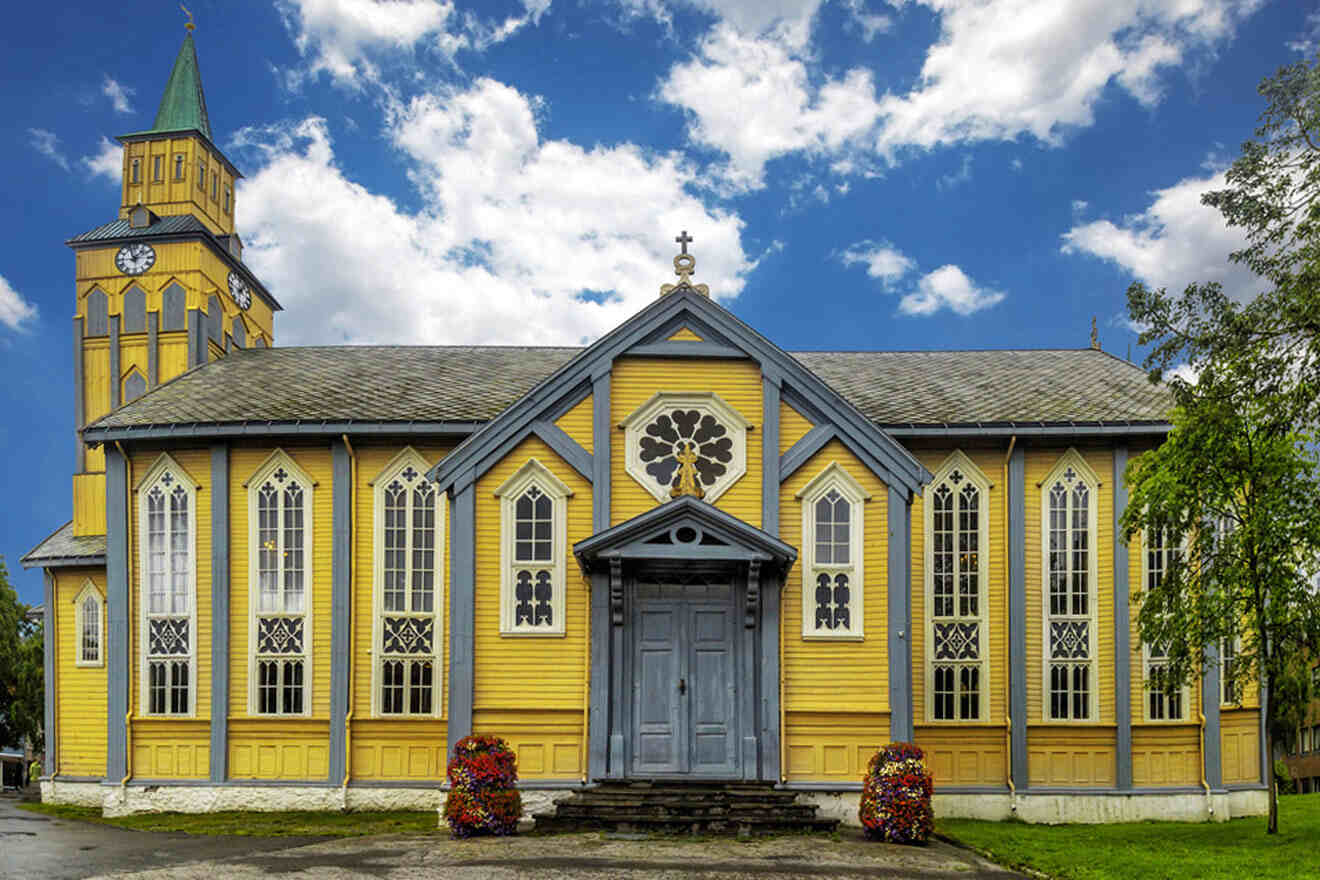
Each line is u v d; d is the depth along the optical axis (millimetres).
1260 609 15844
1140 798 19891
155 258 26719
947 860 13922
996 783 20188
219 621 20094
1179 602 16547
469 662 16891
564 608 17156
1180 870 13297
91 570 22453
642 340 17688
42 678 35469
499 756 15875
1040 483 20719
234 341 28422
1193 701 20281
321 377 22750
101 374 26562
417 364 23891
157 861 14062
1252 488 16156
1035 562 20578
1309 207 15867
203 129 29047
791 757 16703
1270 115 16203
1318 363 15711
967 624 20641
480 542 17297
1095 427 20250
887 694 16828
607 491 17297
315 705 19938
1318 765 52156
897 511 17188
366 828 17297
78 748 22016
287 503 20469
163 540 20547
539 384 17531
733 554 16391
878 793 15438
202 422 20031
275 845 15477
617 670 16719
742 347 17703
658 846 14320
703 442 17578
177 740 20062
